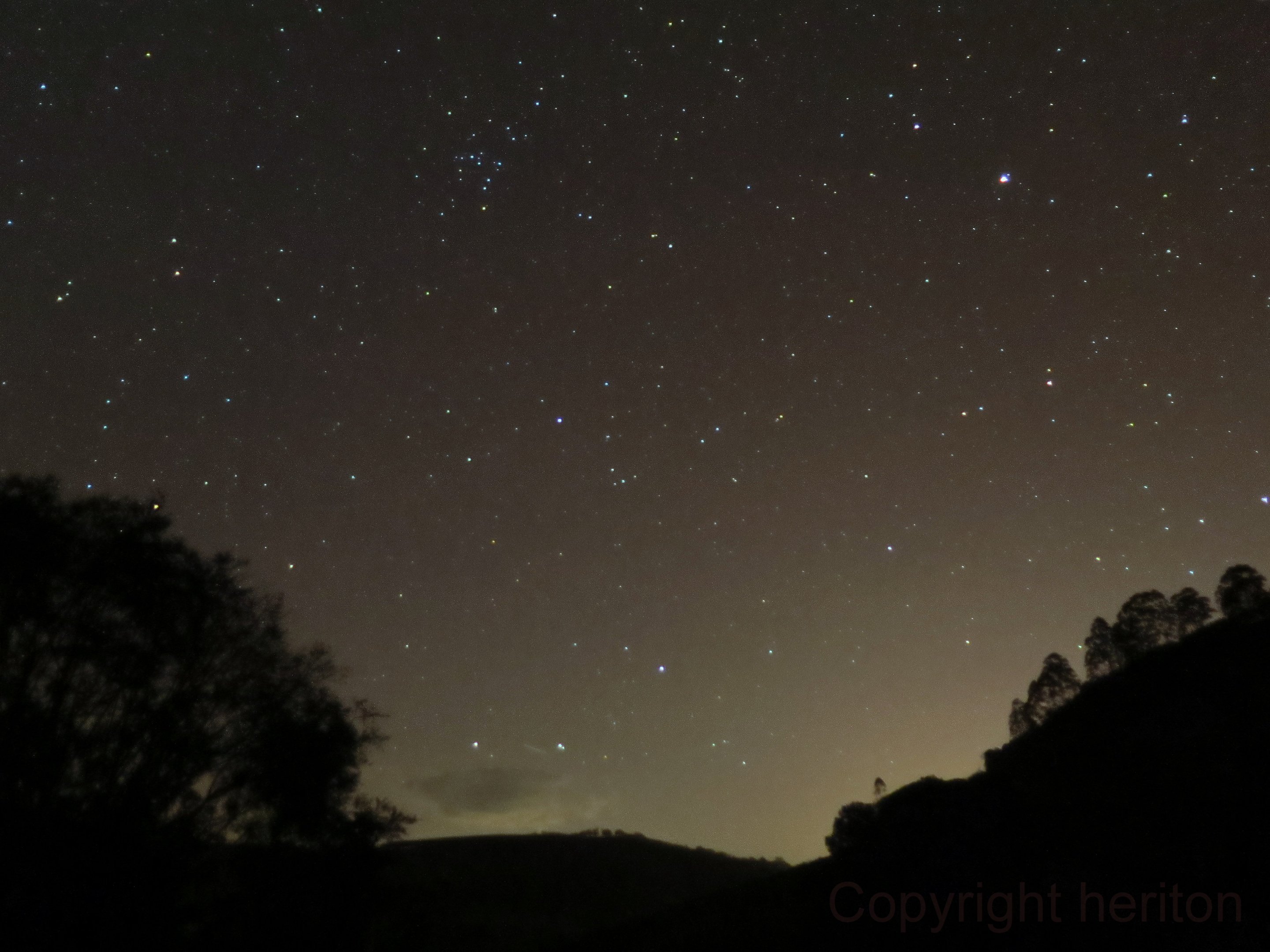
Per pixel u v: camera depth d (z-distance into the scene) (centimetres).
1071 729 2708
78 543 1145
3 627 1073
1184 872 1415
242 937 1221
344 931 1334
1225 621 3088
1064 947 1294
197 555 1273
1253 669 2517
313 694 1384
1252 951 1154
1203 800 1702
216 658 1276
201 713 1225
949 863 1670
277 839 1279
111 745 1126
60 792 1072
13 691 1061
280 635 1354
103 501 1205
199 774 1187
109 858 1067
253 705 1289
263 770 1250
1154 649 3194
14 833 1007
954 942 1403
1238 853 1427
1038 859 1606
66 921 1023
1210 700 2419
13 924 983
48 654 1094
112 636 1136
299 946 1260
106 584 1150
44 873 1009
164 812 1160
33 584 1088
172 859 1148
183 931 1195
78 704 1120
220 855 1234
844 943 1570
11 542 1077
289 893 1278
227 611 1270
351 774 1384
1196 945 1205
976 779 2569
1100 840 1630
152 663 1148
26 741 1046
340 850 1333
